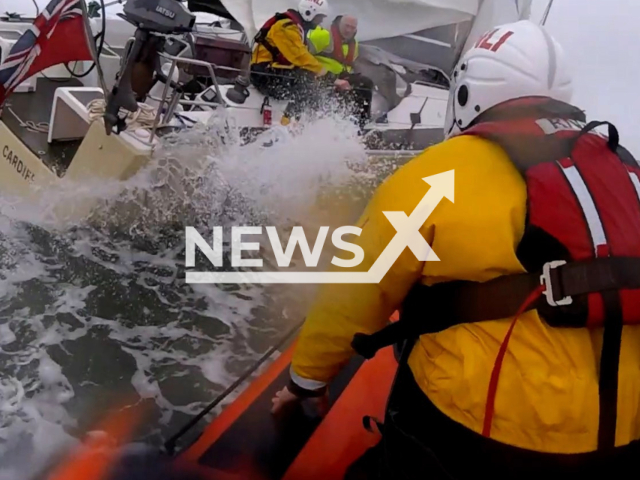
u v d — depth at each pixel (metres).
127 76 2.63
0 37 3.94
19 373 1.99
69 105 3.06
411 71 4.60
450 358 1.07
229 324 2.39
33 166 3.02
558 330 1.01
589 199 1.01
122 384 1.98
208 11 5.30
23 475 1.56
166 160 2.76
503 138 1.07
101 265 2.64
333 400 1.61
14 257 2.59
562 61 1.17
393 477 1.16
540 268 1.01
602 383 1.00
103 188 2.77
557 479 1.01
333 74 3.89
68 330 2.23
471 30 4.46
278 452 1.39
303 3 3.89
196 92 4.07
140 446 1.65
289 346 1.98
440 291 1.10
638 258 1.00
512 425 1.01
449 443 1.06
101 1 2.88
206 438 1.43
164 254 2.79
